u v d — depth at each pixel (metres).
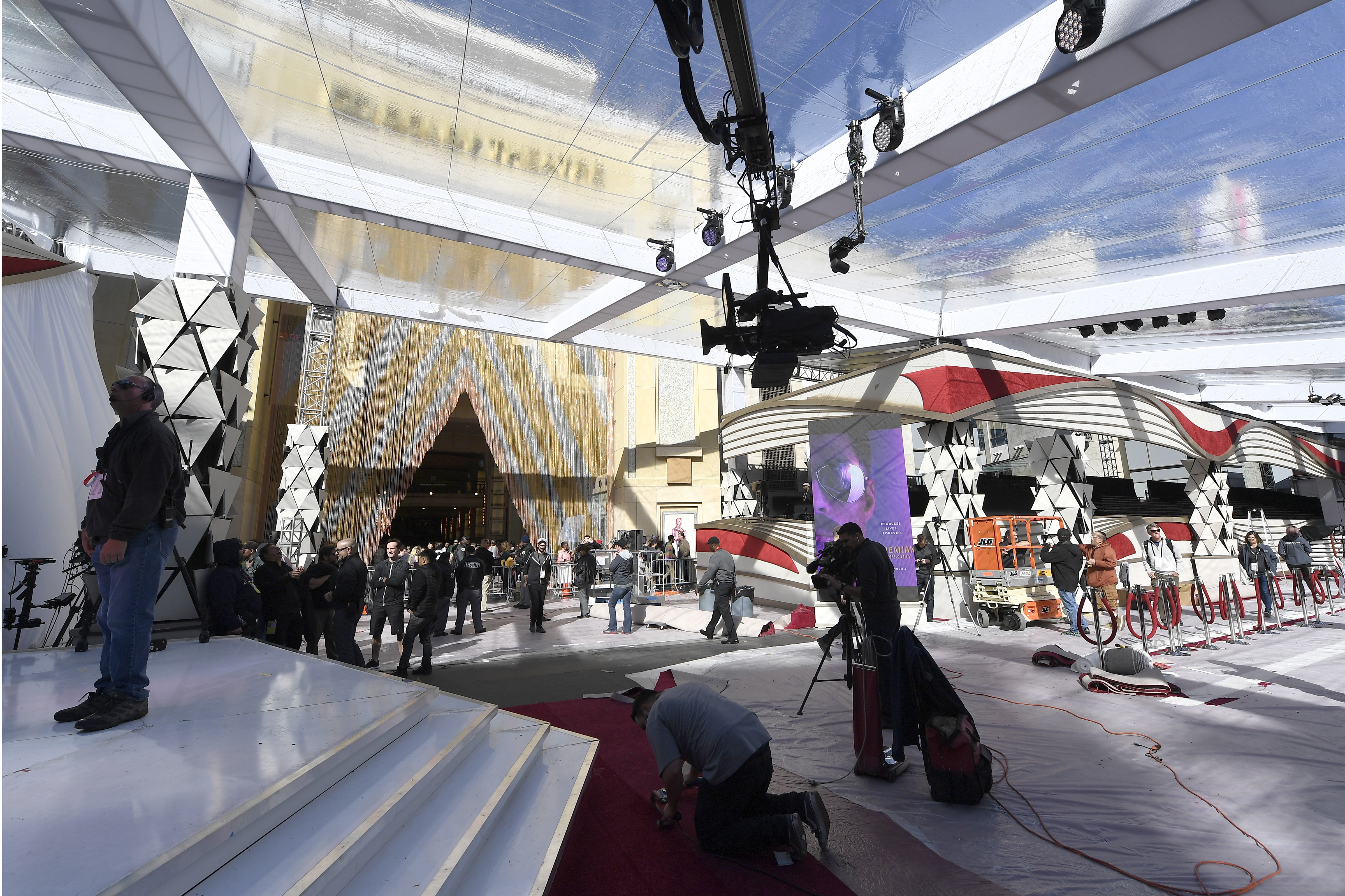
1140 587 8.05
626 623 11.21
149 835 1.77
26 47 6.36
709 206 8.96
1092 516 13.00
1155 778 4.01
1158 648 8.26
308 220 9.62
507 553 18.39
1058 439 13.31
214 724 2.80
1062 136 6.31
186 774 2.21
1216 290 8.99
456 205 8.80
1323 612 11.65
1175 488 21.17
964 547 11.44
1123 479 21.78
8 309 6.37
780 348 5.30
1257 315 10.84
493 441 20.89
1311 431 21.50
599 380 22.67
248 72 6.63
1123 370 14.75
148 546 2.96
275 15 5.79
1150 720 5.15
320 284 11.14
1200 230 7.99
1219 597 12.86
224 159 7.23
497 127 7.24
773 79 6.15
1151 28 4.65
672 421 22.09
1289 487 27.27
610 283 11.81
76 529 6.73
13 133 6.85
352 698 3.30
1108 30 4.89
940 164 6.48
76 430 6.91
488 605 16.89
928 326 12.02
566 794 3.28
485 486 31.03
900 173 6.68
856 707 4.41
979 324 11.62
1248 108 5.72
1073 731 4.96
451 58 6.16
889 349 12.91
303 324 20.00
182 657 4.60
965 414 11.47
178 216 9.93
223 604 5.92
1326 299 9.84
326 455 16.14
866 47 5.72
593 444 22.22
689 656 8.75
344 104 7.01
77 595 5.66
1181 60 4.93
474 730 3.50
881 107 6.39
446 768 3.06
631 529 21.34
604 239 9.88
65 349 6.92
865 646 4.39
